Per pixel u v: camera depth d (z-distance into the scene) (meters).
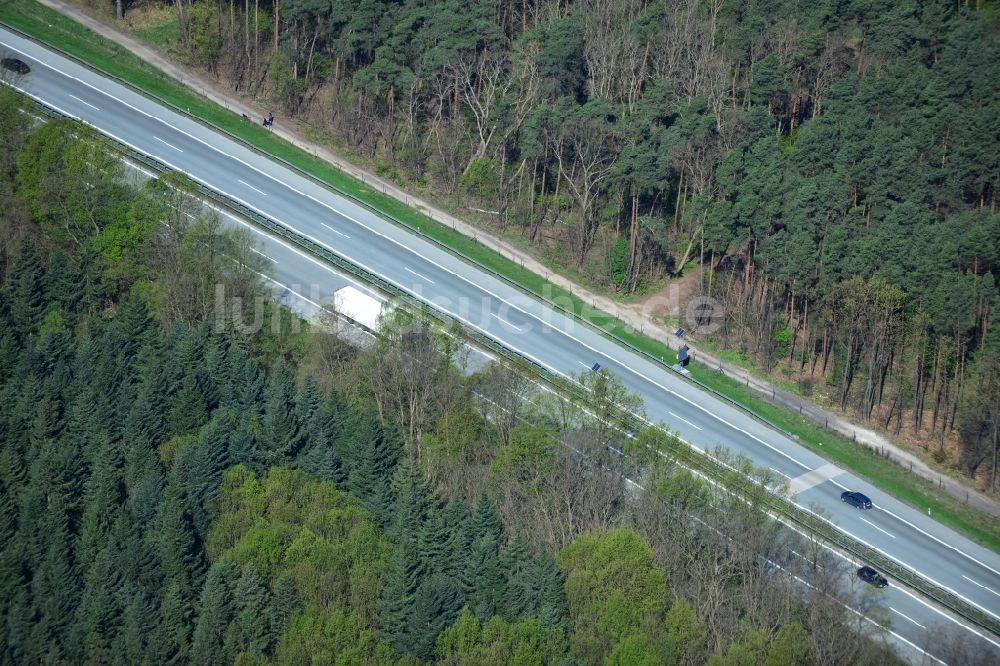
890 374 154.25
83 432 124.50
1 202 148.00
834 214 156.75
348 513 117.31
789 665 102.44
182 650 108.31
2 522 115.38
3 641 108.75
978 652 120.69
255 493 118.44
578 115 164.38
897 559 132.75
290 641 106.50
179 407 125.81
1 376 131.75
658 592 109.31
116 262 142.50
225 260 139.75
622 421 129.00
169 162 168.12
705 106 167.12
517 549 112.31
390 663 106.00
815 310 159.62
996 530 138.38
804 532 128.62
